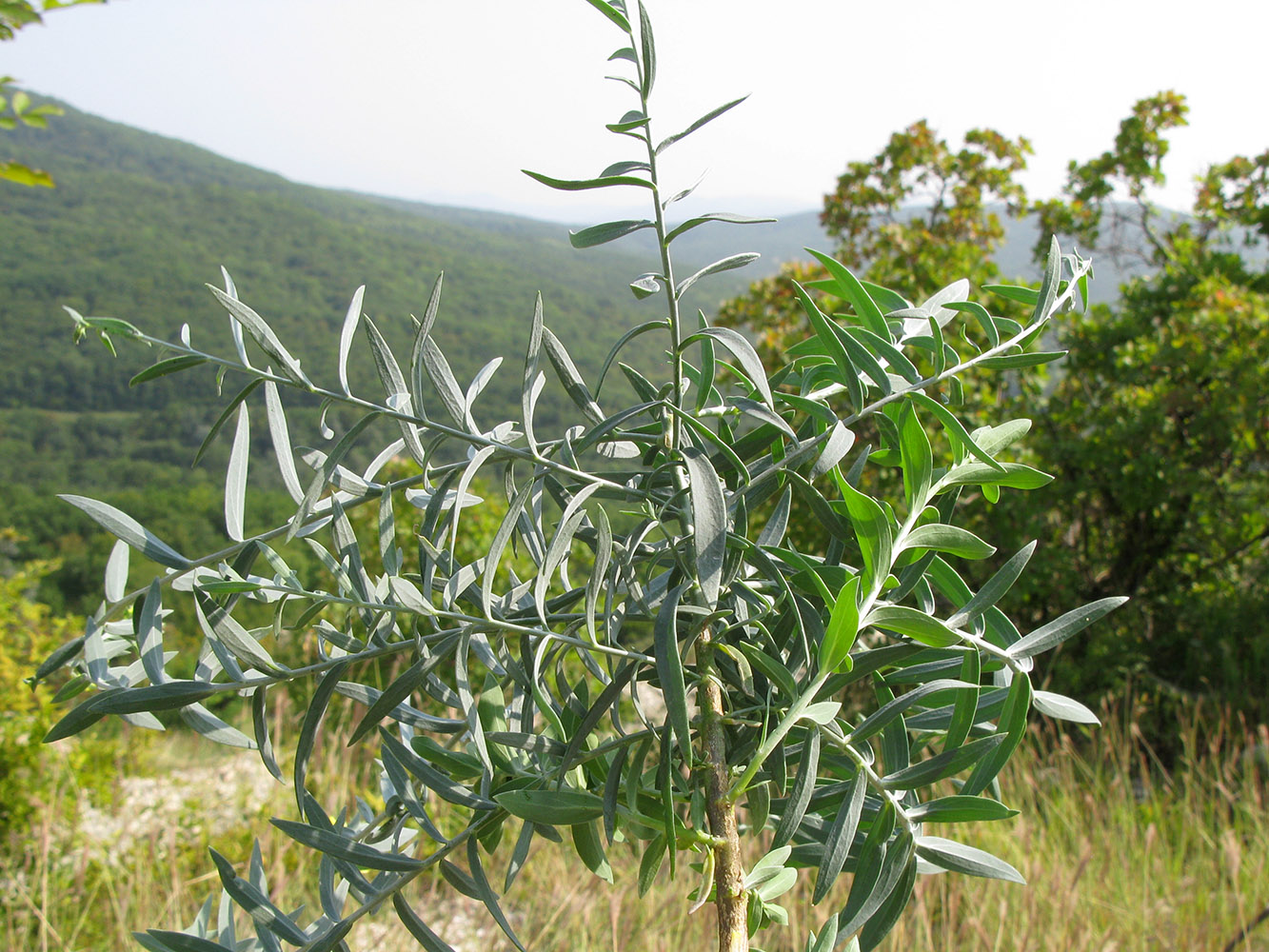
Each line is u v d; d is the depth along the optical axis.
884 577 0.66
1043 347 6.47
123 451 51.16
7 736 4.21
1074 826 3.68
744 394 0.87
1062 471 5.72
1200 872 3.46
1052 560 5.26
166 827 3.81
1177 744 4.87
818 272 6.73
